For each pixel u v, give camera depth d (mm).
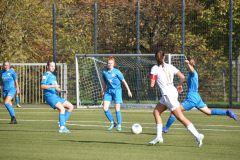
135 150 33531
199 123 52250
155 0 91375
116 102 46375
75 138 39812
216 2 84750
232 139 39219
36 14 96625
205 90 78688
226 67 77938
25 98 85750
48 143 36875
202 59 80500
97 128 47781
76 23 98125
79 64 79812
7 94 52719
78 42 96750
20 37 94188
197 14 85750
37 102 85438
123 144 36438
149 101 78250
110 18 92750
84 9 97750
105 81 46938
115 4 93562
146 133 43469
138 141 38094
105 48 90188
